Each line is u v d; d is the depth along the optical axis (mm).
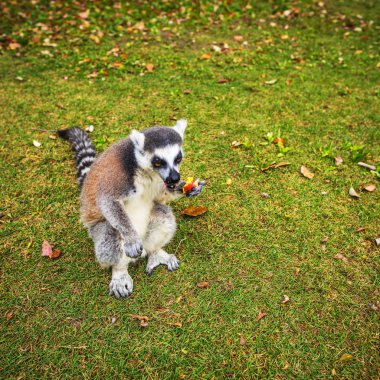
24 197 1106
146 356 777
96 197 887
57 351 783
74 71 1771
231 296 871
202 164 1227
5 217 1051
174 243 999
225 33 2248
